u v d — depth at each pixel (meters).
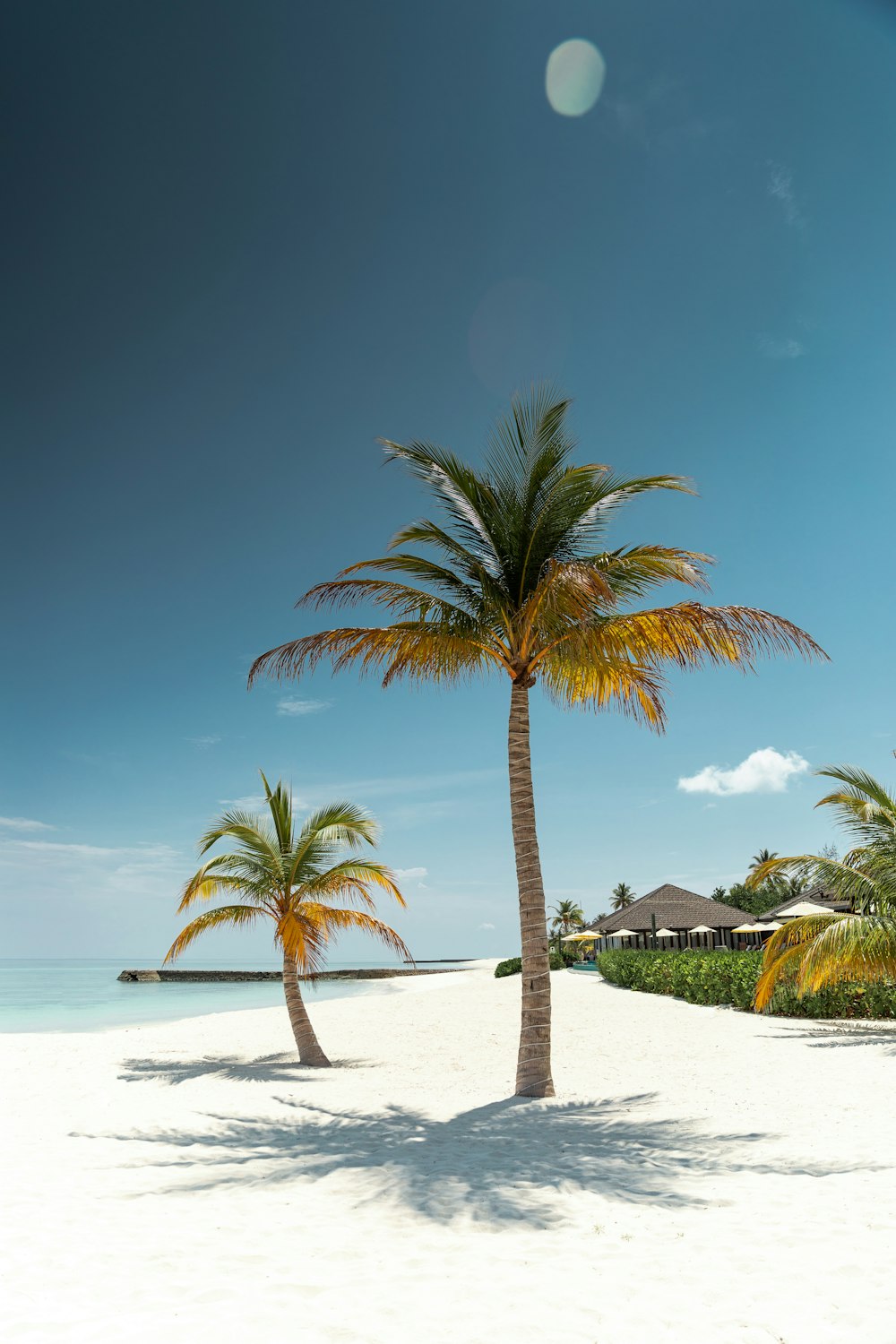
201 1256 5.25
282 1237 5.63
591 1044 17.14
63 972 142.00
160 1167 7.78
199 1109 11.11
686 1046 16.38
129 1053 18.22
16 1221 6.04
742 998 22.09
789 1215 5.67
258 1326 4.18
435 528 12.27
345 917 16.67
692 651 11.52
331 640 12.16
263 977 89.56
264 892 16.48
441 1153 8.05
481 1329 4.11
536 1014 11.47
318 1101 11.70
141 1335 4.07
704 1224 5.59
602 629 11.48
